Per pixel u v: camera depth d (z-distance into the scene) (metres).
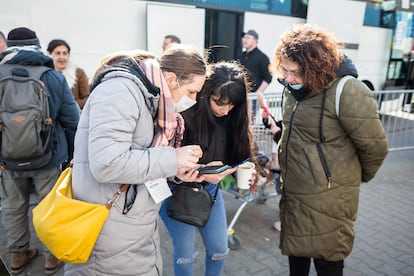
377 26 7.76
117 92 1.20
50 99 2.34
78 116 2.60
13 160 2.28
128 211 1.32
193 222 1.77
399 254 2.94
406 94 6.42
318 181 1.78
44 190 2.51
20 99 2.16
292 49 1.68
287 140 1.89
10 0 3.87
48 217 1.29
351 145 1.78
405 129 6.65
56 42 3.52
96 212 1.26
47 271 2.61
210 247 2.01
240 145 1.97
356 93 1.66
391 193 4.23
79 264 1.39
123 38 4.70
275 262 2.81
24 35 2.47
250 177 2.39
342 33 6.91
